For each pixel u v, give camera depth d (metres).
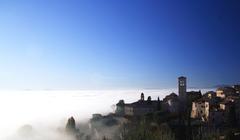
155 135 169.88
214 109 199.75
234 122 183.88
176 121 197.75
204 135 165.38
